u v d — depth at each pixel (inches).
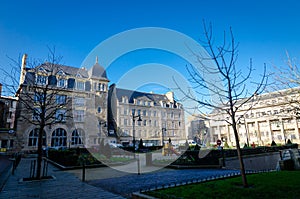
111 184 310.8
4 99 1460.4
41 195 250.4
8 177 393.7
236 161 574.6
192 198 185.5
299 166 466.0
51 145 1175.0
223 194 196.1
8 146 1119.0
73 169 502.0
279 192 193.8
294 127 1745.8
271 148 837.8
